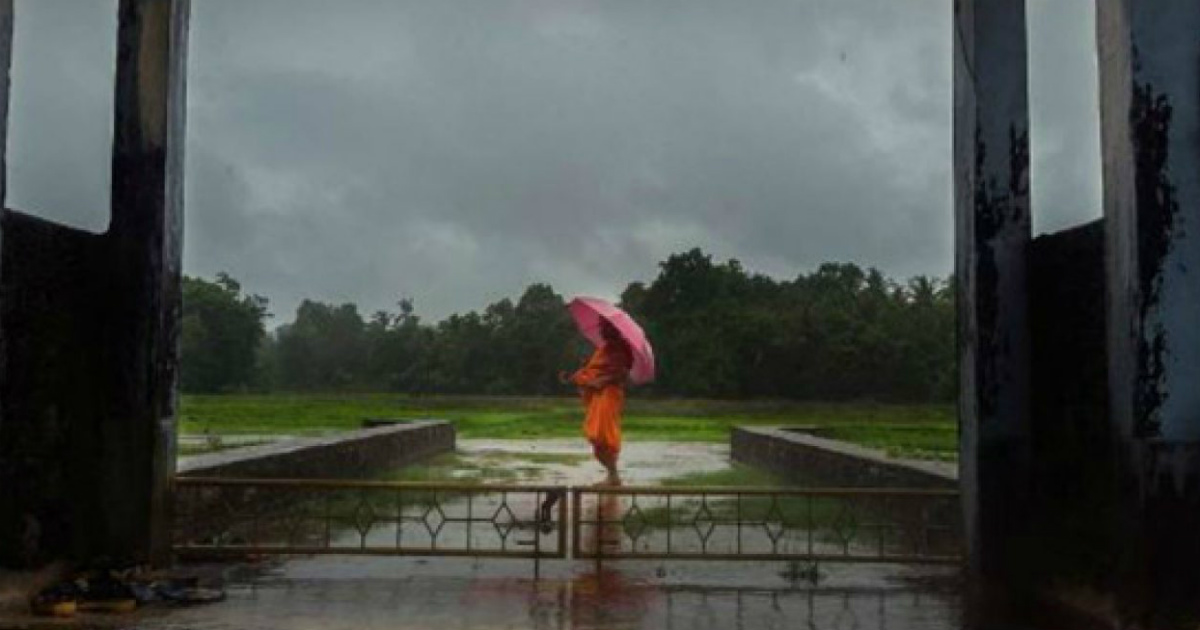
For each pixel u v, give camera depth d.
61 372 9.08
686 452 29.69
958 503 9.61
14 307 8.41
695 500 17.30
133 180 9.68
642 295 59.62
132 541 9.56
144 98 9.69
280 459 15.01
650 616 8.34
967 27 9.20
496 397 61.97
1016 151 9.06
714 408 49.16
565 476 21.33
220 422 38.41
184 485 10.09
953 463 14.37
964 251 9.30
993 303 9.02
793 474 20.47
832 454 17.58
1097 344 7.89
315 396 64.00
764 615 8.40
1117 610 7.18
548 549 11.78
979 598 8.95
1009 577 8.88
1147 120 6.94
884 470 14.04
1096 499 7.89
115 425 9.62
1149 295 6.89
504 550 10.17
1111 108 7.29
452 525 14.58
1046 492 8.70
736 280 59.22
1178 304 6.86
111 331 9.64
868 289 54.38
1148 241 6.91
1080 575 8.12
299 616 8.20
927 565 10.45
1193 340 6.85
